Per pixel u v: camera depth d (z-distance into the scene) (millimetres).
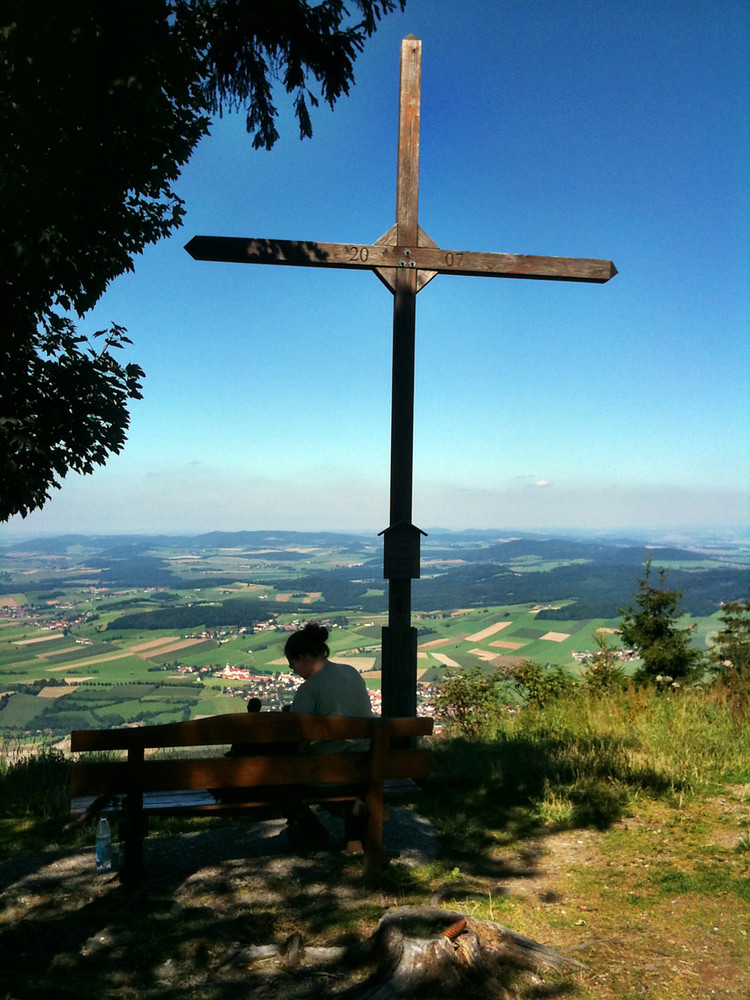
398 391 6688
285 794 3768
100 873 3639
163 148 6617
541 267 6969
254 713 3795
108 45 5562
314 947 2883
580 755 5707
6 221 5754
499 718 9008
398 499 6598
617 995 2510
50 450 6762
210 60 7457
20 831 4555
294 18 7168
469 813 4680
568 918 3178
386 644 6445
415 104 6789
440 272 6867
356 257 6715
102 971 2674
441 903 3314
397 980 2498
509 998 2471
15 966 2711
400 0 7230
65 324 7359
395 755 3711
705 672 10734
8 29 5180
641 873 3656
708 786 5031
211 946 2869
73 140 5770
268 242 6621
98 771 3404
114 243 6445
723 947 2869
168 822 4742
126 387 7379
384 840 4102
